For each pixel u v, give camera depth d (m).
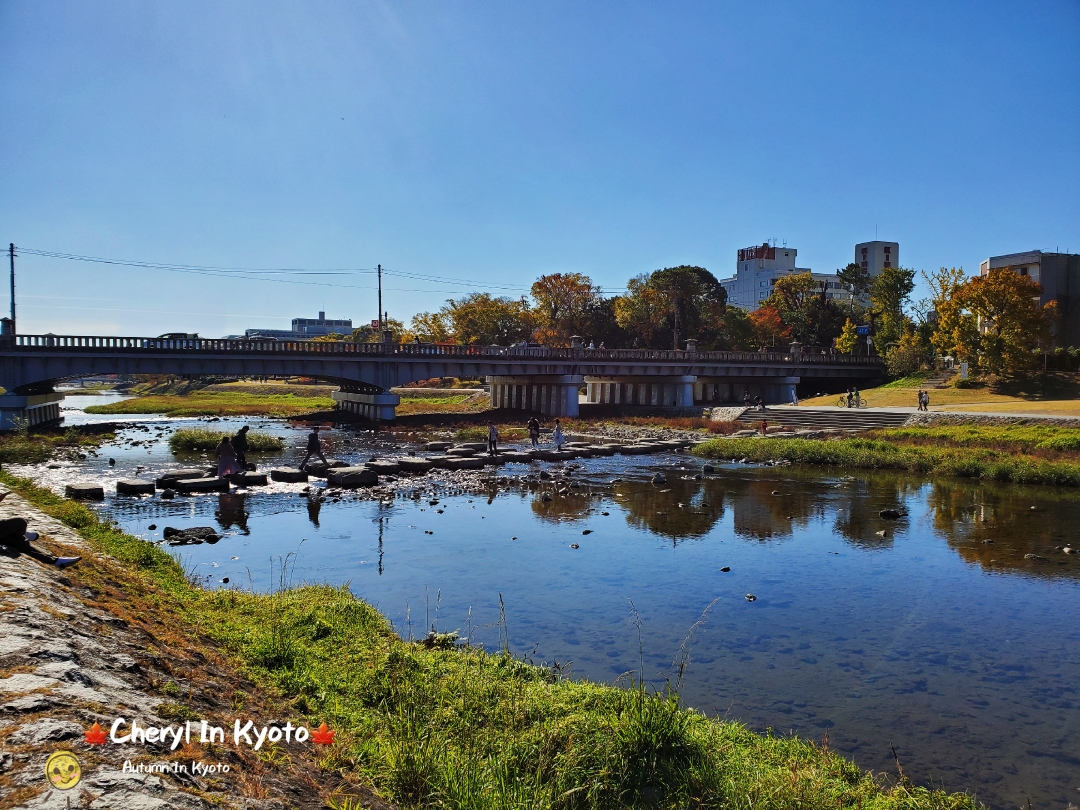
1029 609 13.88
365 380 60.66
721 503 25.11
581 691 9.08
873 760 8.29
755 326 113.62
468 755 6.68
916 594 14.75
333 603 12.04
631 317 100.94
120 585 10.23
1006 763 8.29
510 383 78.00
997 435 39.25
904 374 83.88
